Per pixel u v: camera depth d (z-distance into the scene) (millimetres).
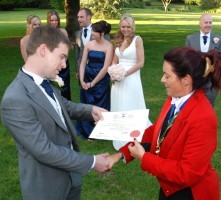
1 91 8945
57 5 44062
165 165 2281
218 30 24859
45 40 2330
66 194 2619
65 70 6539
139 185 4508
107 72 5738
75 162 2402
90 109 2844
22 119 2289
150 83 9883
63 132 2504
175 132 2311
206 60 2285
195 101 2301
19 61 13141
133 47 5430
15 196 4266
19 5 53375
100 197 4230
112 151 5559
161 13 49062
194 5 67125
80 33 6340
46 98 2404
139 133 2475
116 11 34812
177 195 2428
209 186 2387
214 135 2258
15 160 5176
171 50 2318
